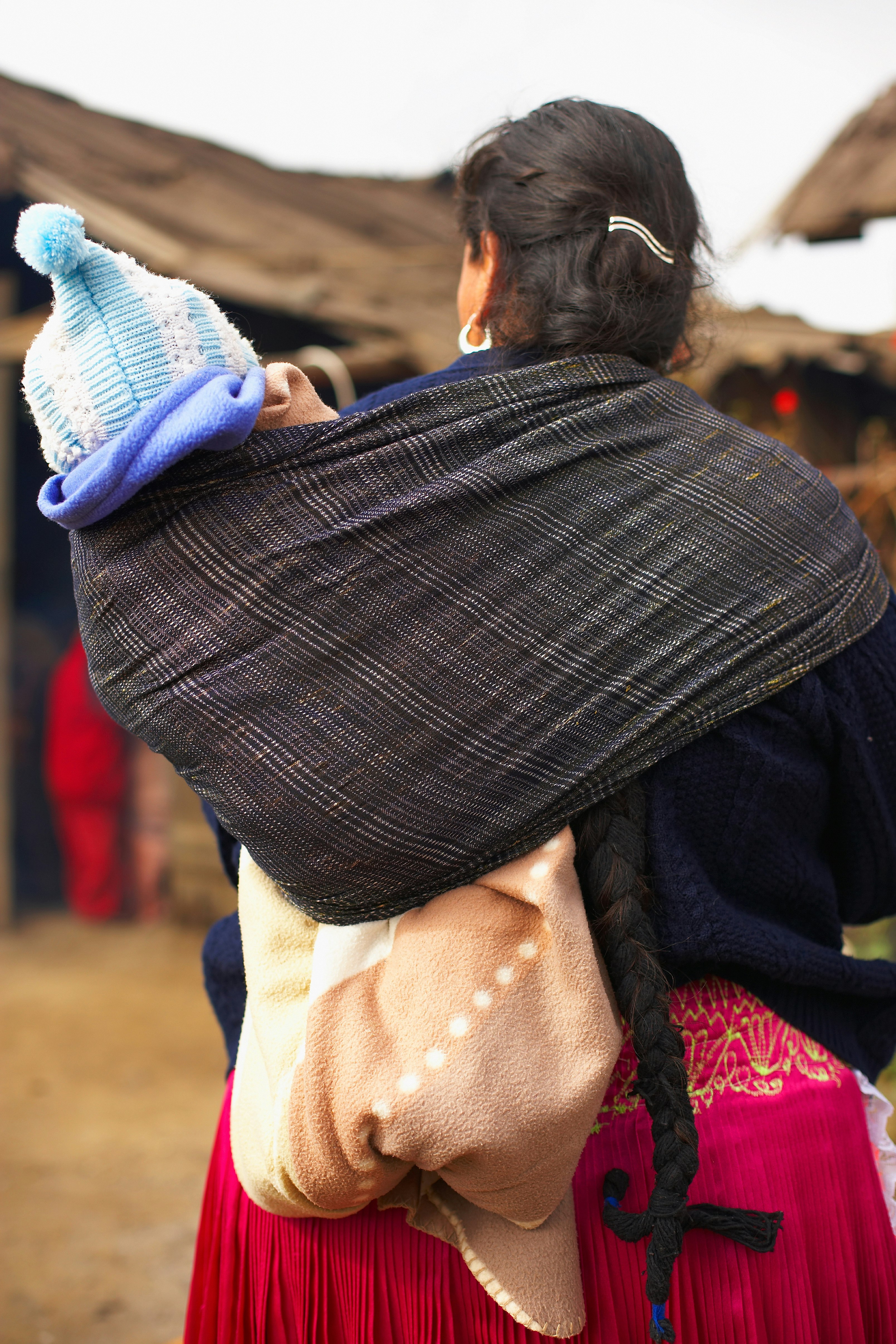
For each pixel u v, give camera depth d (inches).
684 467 30.7
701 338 42.6
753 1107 31.6
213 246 163.8
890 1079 110.5
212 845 206.4
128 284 28.1
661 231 34.2
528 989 27.9
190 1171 113.4
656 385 32.1
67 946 200.2
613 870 29.0
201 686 28.1
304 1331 32.9
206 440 26.6
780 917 33.2
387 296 159.9
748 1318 30.3
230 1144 36.9
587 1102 27.2
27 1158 115.6
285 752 27.8
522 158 34.4
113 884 215.6
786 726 30.5
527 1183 27.6
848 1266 32.3
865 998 35.8
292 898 30.0
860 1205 33.4
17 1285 91.9
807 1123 32.3
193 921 209.2
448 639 28.2
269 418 29.0
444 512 28.5
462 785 28.1
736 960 30.6
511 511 29.0
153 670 28.6
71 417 27.7
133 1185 110.1
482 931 28.3
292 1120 28.3
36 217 26.8
